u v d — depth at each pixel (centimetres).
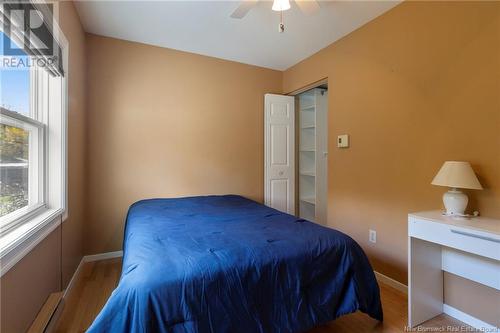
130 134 301
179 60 323
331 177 301
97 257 286
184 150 329
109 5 228
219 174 350
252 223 201
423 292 182
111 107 291
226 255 139
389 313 191
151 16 246
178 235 170
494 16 167
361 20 251
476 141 176
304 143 424
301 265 148
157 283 115
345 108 281
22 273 136
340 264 162
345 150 282
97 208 287
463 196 171
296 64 362
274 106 376
